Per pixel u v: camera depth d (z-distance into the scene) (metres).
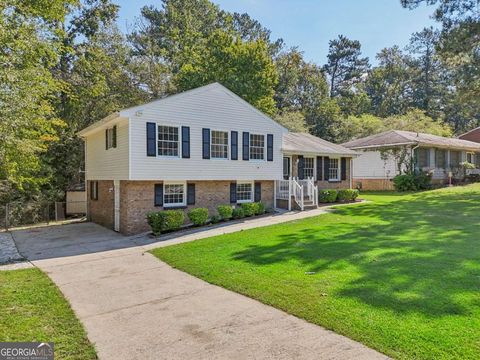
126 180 13.67
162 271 7.71
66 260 9.38
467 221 11.64
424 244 8.49
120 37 27.17
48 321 4.95
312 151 19.78
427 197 19.89
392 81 55.78
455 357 3.49
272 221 13.90
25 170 15.27
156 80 28.48
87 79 24.06
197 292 6.11
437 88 51.75
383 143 26.50
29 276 7.65
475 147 31.20
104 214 16.88
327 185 21.88
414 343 3.80
